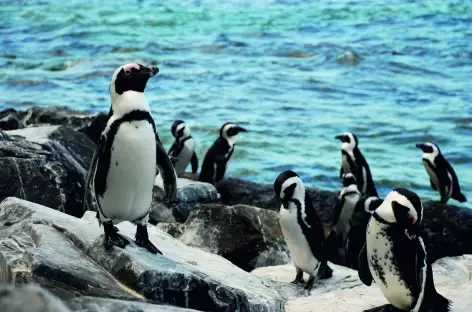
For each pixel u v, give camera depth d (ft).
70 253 24.00
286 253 39.01
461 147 65.41
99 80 87.35
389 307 26.89
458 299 28.48
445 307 26.50
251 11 121.70
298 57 96.84
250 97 80.59
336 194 49.34
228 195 50.65
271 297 25.77
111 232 24.40
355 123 71.67
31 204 28.94
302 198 32.14
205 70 91.20
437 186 54.19
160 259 24.30
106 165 23.24
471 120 71.61
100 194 23.71
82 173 44.09
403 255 25.34
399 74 88.43
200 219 40.68
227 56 97.81
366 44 100.37
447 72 88.84
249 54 98.58
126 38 107.14
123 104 22.91
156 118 73.61
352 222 39.60
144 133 23.04
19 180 38.91
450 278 32.30
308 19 115.55
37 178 39.29
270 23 113.60
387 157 63.72
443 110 74.84
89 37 108.27
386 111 75.10
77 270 22.58
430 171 53.62
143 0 132.16
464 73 88.22
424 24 110.32
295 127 70.69
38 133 48.19
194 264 26.63
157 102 78.74
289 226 32.07
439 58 94.27
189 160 60.23
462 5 120.47
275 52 98.89
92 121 58.90
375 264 26.05
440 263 33.96
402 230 25.08
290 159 62.69
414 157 63.77
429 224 43.98
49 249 23.77
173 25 114.93
